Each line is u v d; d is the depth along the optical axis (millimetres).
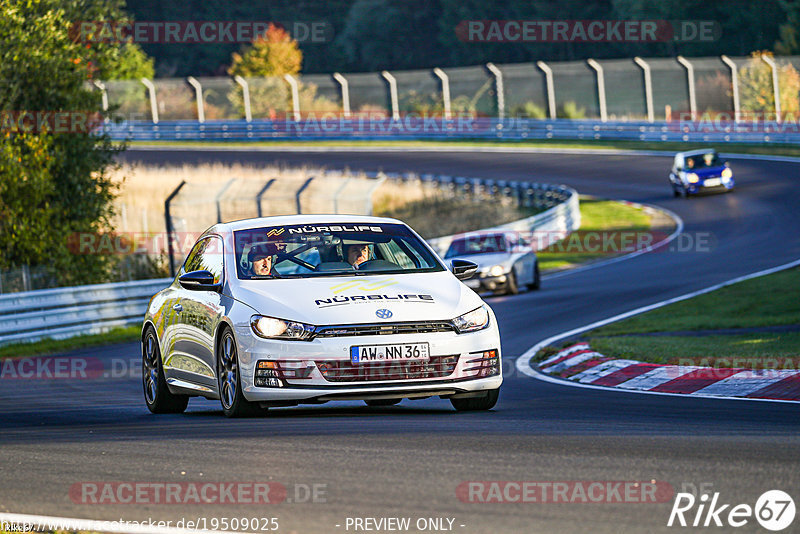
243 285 31625
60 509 19188
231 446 25438
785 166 169625
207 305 32531
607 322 60594
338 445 25000
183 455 24500
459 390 30016
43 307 71062
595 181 174875
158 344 36312
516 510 18156
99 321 75375
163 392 36031
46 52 89062
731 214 132875
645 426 27875
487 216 153250
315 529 17250
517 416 30641
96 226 96875
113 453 25359
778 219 124688
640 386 39281
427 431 27047
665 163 187375
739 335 49500
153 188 160125
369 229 34250
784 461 21922
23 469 23656
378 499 19172
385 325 29453
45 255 88938
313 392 29031
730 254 100875
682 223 131000
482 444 24734
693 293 72688
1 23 87312
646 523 17125
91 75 95688
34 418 35094
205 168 177750
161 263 101812
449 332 29938
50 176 88062
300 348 29141
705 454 22891
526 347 53312
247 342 29797
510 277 82500
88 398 42094
